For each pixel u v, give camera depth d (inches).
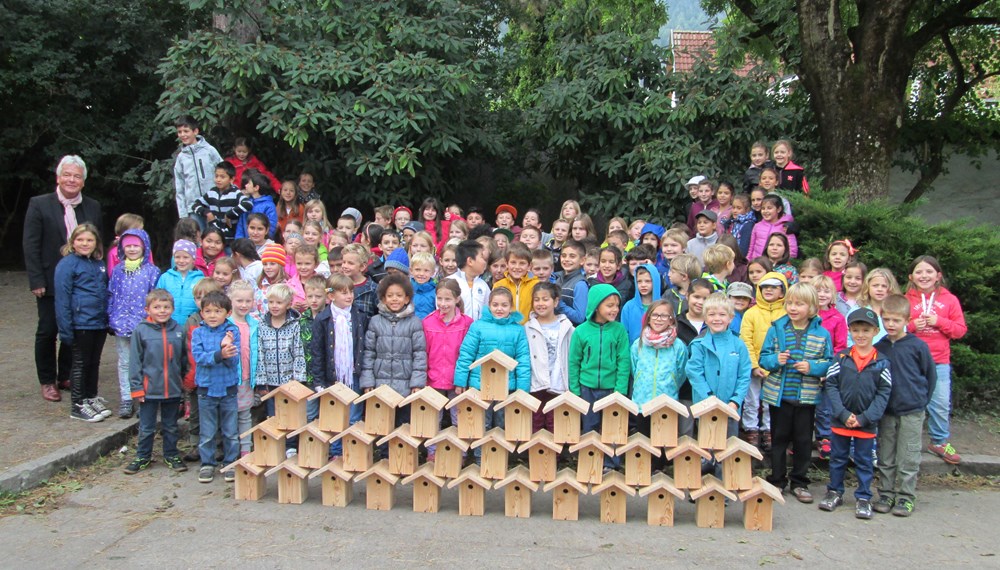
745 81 362.0
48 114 475.2
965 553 172.7
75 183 262.8
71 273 242.1
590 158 390.6
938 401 230.1
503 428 205.0
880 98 325.7
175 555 165.3
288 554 166.6
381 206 350.3
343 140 331.9
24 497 196.1
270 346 222.4
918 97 433.4
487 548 171.6
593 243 276.7
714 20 443.8
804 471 208.1
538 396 230.4
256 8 349.1
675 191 354.9
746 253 286.2
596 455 191.3
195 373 211.9
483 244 256.2
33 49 448.8
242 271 255.4
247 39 359.6
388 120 332.5
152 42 488.7
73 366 244.4
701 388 203.0
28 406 256.7
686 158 357.1
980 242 278.8
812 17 338.3
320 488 211.6
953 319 230.4
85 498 197.5
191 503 195.9
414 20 350.9
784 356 206.1
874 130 326.3
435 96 344.5
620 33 389.7
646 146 361.4
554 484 189.2
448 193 407.8
